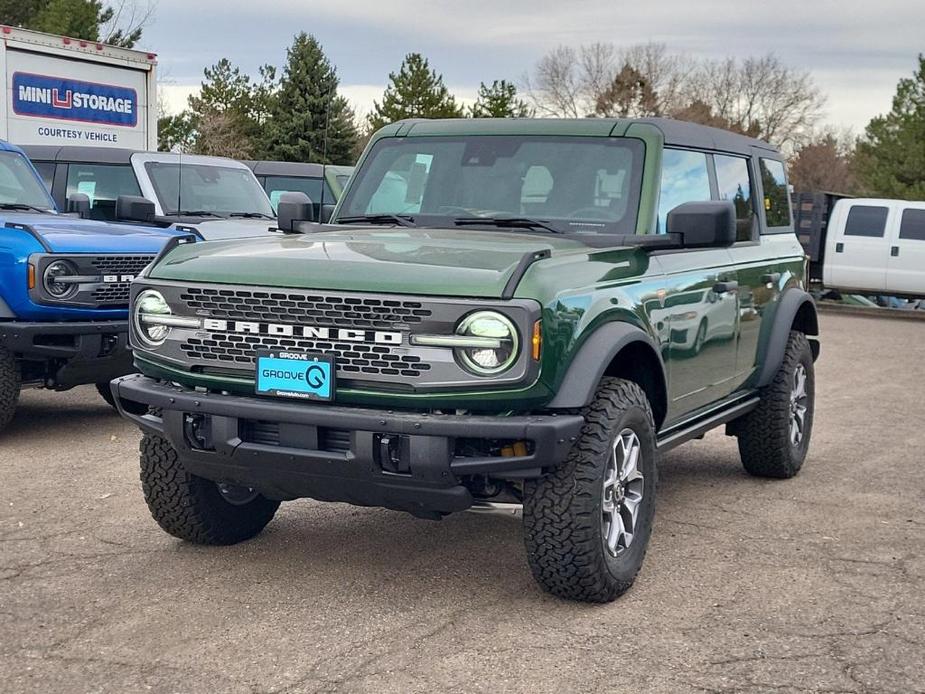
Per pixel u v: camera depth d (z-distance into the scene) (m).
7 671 3.86
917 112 43.62
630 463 4.74
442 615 4.48
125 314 7.91
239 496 5.33
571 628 4.36
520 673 3.91
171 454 5.06
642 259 5.09
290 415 4.26
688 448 8.32
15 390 7.59
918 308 22.72
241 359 4.45
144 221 9.83
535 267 4.28
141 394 4.63
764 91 72.75
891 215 22.14
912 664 4.05
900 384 12.38
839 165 75.06
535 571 4.52
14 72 14.33
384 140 6.02
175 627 4.30
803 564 5.30
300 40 57.41
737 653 4.13
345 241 4.86
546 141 5.64
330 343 4.27
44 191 9.26
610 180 5.44
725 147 6.44
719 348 5.91
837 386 12.10
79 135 15.33
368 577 4.95
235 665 3.94
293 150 56.38
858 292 22.69
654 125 5.58
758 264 6.52
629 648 4.16
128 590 4.71
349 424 4.17
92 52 15.33
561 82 63.25
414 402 4.17
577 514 4.37
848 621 4.50
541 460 4.12
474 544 5.50
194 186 11.79
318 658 4.02
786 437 7.00
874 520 6.18
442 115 63.00
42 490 6.41
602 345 4.40
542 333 4.11
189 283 4.55
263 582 4.85
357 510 6.11
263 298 4.36
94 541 5.42
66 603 4.54
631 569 4.73
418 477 4.16
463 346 4.08
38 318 7.57
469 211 5.55
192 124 54.69
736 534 5.83
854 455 8.12
